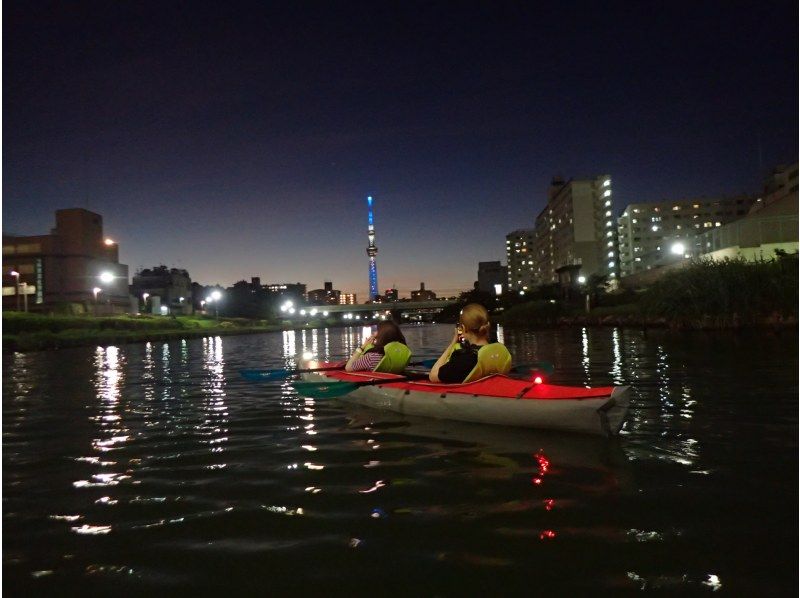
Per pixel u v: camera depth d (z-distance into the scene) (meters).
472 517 4.43
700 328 30.11
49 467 6.27
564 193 117.75
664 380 11.78
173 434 7.86
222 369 18.91
